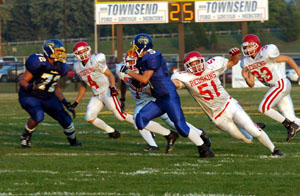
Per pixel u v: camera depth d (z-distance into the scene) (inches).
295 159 642.2
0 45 5113.2
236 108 661.9
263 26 6072.8
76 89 2484.0
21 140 769.6
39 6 6230.3
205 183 518.3
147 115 655.1
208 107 669.9
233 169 584.7
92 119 847.1
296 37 5738.2
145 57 637.9
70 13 5969.5
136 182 524.1
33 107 749.3
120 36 2496.3
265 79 815.7
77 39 5664.4
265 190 489.7
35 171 579.5
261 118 1138.0
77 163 628.4
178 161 640.4
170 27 6146.7
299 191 485.4
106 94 840.9
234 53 639.8
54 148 762.8
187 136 657.6
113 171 578.2
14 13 6333.7
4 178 544.7
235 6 2415.1
